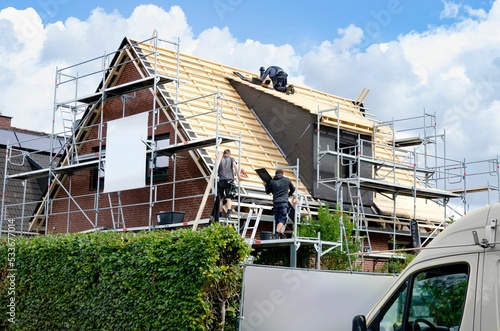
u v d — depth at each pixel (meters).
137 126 20.59
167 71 23.25
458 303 6.98
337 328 11.33
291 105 23.55
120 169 20.88
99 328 13.80
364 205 23.98
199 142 19.28
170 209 21.39
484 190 23.98
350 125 23.55
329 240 18.80
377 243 24.00
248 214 18.88
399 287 7.58
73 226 24.94
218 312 12.23
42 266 15.38
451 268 7.10
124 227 21.45
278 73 25.58
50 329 14.97
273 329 11.17
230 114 23.50
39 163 33.88
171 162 21.61
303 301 11.38
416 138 25.17
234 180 19.28
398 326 7.66
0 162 32.56
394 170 22.73
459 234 7.07
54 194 25.92
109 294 13.66
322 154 21.62
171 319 12.27
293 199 18.75
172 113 21.78
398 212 24.41
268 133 24.03
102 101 22.73
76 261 14.52
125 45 23.48
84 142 23.92
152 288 12.77
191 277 12.15
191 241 12.29
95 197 24.14
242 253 12.43
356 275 11.61
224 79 25.64
